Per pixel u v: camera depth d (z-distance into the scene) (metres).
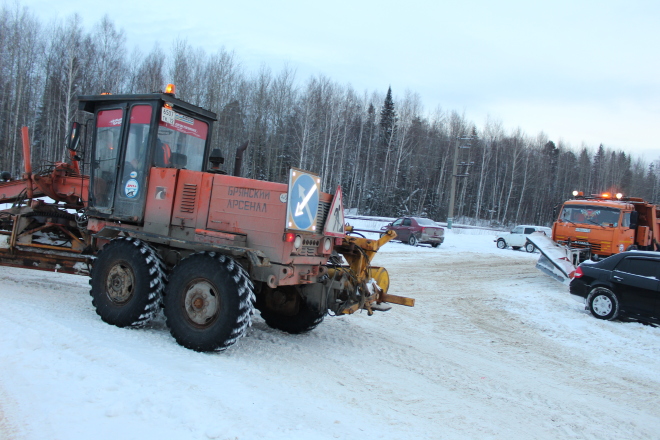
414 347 6.39
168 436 2.94
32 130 37.41
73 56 34.03
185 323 4.96
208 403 3.46
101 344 4.51
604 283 9.42
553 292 12.21
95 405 3.26
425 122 61.75
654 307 8.78
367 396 4.26
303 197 5.15
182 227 5.55
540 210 70.44
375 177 55.34
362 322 7.64
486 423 4.04
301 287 5.77
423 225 24.09
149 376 3.83
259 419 3.34
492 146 64.75
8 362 3.90
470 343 7.15
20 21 36.47
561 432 4.10
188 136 6.27
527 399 4.87
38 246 6.76
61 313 5.71
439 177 60.53
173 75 40.12
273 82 47.00
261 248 5.14
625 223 14.05
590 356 7.08
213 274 4.87
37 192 7.26
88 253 6.58
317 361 5.15
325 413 3.67
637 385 5.88
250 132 45.62
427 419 3.92
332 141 45.69
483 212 63.53
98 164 6.23
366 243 6.02
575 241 14.27
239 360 4.79
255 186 5.23
